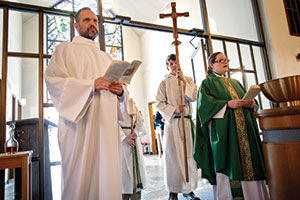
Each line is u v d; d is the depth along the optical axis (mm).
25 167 1707
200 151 1839
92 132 1291
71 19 2604
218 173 1716
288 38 4211
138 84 10070
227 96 1797
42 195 2082
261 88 1323
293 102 1197
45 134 2283
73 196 1204
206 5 3980
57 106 1260
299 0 4617
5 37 2229
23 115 5426
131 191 2039
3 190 1882
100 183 1209
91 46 1481
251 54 3975
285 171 1080
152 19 4406
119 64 1212
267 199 1623
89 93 1236
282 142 1108
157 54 8898
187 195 2316
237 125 1665
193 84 2605
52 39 6375
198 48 3754
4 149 1903
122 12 3824
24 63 5684
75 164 1233
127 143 2029
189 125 2387
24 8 2377
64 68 1340
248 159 1589
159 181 3650
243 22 4266
